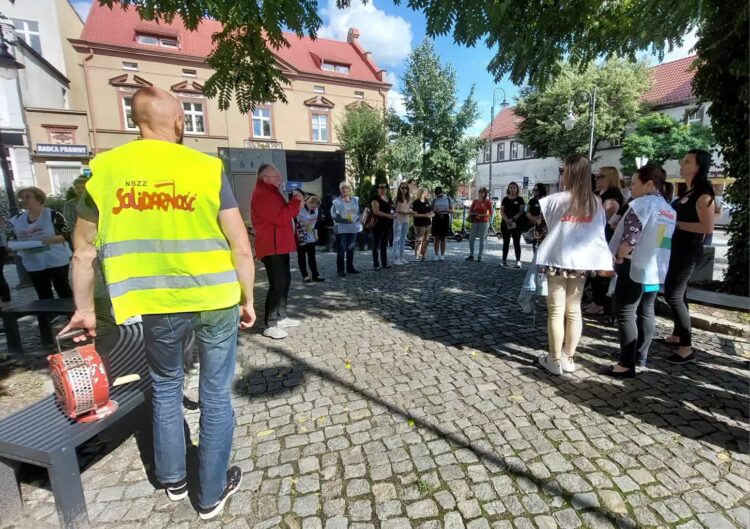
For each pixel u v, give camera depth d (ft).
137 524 6.31
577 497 6.70
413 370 11.44
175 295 5.62
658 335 13.69
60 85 72.64
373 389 10.39
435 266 28.22
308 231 23.32
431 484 7.05
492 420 8.89
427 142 78.69
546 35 13.15
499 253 35.22
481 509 6.50
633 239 9.82
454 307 17.69
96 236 5.62
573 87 75.15
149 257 5.48
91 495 6.93
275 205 13.89
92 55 70.08
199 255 5.61
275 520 6.36
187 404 9.82
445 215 30.63
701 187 10.76
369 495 6.84
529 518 6.31
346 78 90.12
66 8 77.97
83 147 64.69
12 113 40.40
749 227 16.69
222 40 13.19
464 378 10.89
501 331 14.51
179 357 6.20
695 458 7.58
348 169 74.59
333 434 8.52
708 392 9.94
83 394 6.23
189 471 7.45
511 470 7.34
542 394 9.95
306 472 7.41
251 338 14.32
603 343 13.16
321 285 22.85
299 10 10.55
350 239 25.50
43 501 6.82
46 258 15.10
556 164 103.50
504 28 11.55
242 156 37.50
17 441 6.01
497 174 124.47
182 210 5.45
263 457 7.84
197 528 6.22
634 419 8.84
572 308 10.74
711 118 17.84
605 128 75.82
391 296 19.90
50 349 13.48
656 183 10.03
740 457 7.59
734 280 17.42
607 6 13.82
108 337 9.31
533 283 14.39
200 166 5.51
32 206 15.01
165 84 75.46
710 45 16.22
